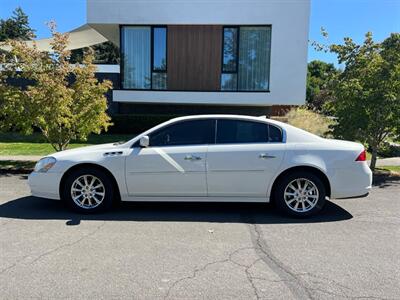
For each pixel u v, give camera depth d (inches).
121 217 236.5
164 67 660.1
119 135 618.2
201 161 235.3
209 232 209.8
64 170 240.2
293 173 236.2
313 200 237.6
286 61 634.8
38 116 387.5
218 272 159.0
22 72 394.3
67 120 393.4
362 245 192.5
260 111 692.7
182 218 235.9
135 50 661.3
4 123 398.3
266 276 155.9
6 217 234.4
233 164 234.8
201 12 637.9
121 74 664.4
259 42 645.9
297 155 235.1
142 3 643.5
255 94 641.0
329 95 423.5
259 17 631.2
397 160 480.4
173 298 137.7
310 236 205.2
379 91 369.7
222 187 237.0
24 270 159.5
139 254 177.3
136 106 687.7
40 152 485.7
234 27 644.7
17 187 319.0
